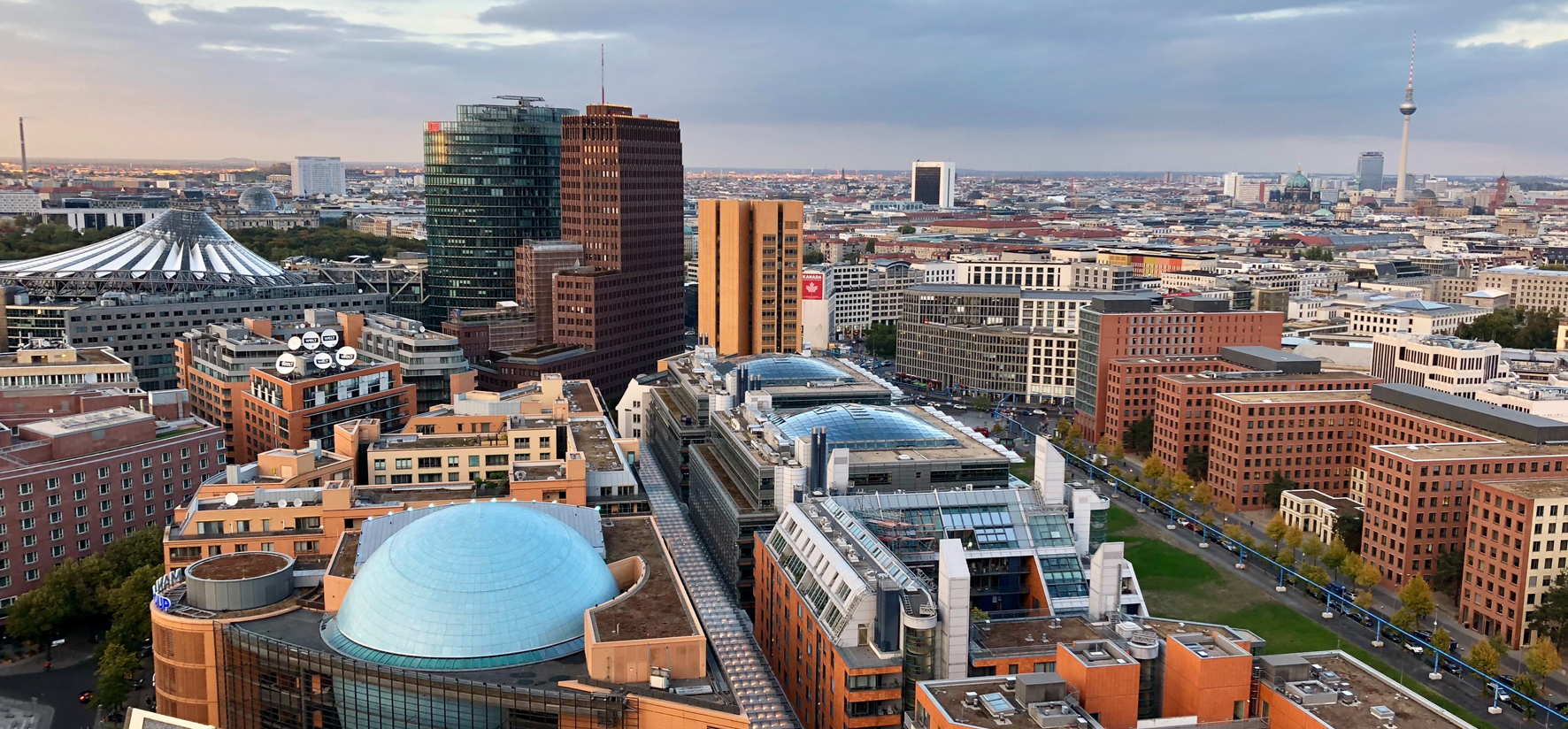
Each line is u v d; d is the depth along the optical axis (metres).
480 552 169.75
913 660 165.25
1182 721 147.88
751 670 193.25
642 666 155.75
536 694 149.50
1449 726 139.75
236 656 167.88
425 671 154.12
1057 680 145.38
